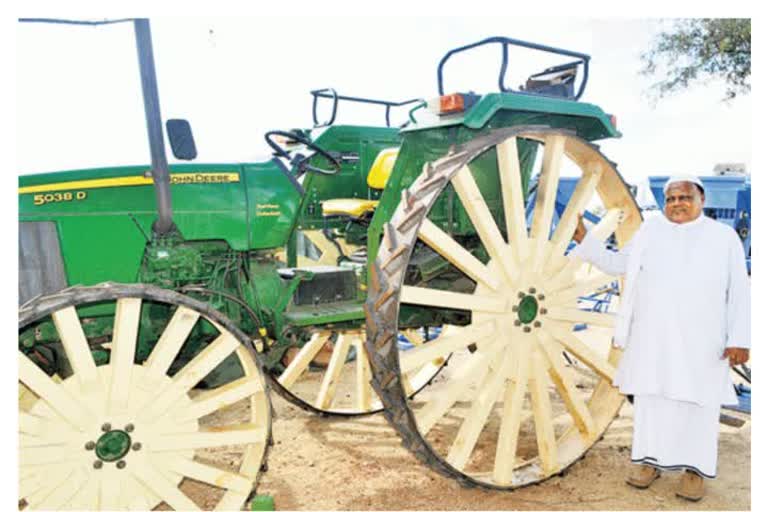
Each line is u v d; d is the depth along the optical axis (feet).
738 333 11.28
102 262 10.53
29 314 8.10
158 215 10.58
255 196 11.64
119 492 8.74
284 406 17.04
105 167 10.71
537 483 12.15
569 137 11.73
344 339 16.30
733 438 14.90
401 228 10.11
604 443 14.66
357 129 15.44
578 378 19.20
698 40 48.32
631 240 12.57
